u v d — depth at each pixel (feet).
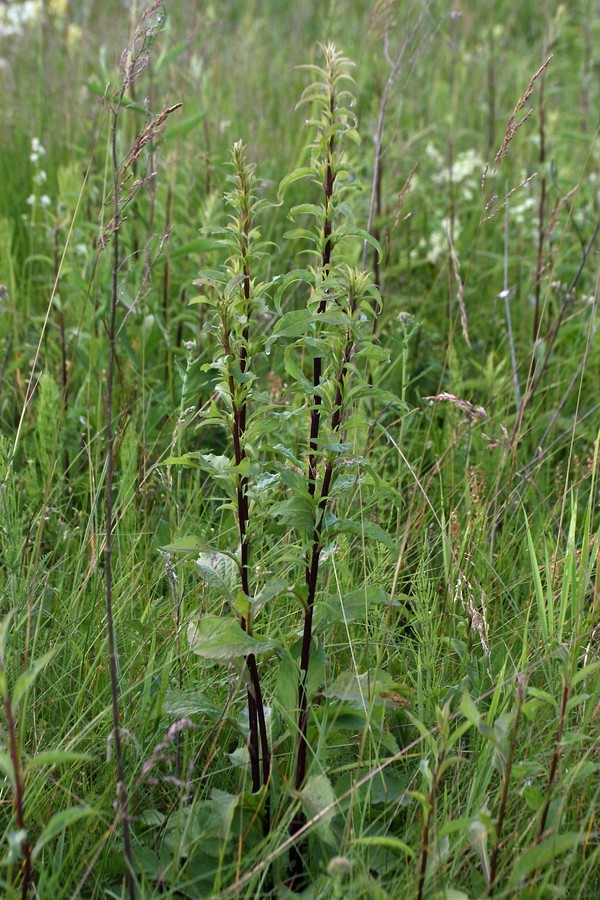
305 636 6.81
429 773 6.05
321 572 8.43
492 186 17.04
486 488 10.37
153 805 7.23
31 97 19.97
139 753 7.15
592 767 6.55
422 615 8.11
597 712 7.41
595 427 11.89
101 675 7.82
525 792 6.36
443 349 13.29
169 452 10.35
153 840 6.90
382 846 6.68
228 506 6.72
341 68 6.73
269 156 17.38
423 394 12.63
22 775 5.87
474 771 7.22
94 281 11.92
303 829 6.19
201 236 12.91
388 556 9.01
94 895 6.43
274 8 30.27
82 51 21.18
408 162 17.47
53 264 13.38
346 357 6.70
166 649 8.08
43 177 15.34
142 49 7.18
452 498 10.36
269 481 6.70
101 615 8.41
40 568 8.68
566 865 6.18
